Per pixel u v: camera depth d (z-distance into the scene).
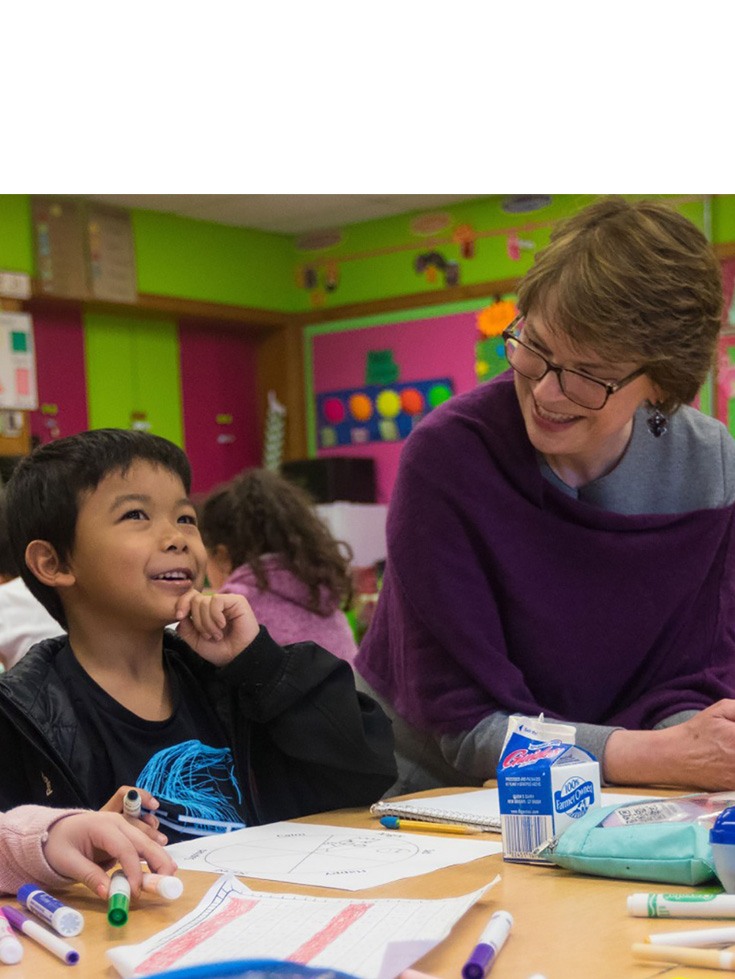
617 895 0.90
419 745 1.55
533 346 1.29
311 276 6.92
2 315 5.39
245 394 6.97
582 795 1.02
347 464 6.37
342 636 2.72
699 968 0.71
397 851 1.05
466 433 1.47
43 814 0.96
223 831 1.29
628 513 1.52
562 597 1.47
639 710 1.49
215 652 1.32
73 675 1.28
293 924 0.80
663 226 1.25
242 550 2.71
